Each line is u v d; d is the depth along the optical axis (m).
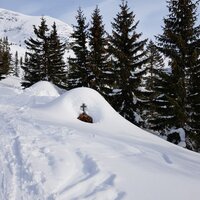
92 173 7.66
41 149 9.50
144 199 6.40
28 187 6.80
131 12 29.78
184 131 22.31
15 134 11.49
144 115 30.42
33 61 43.28
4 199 6.16
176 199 6.55
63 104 17.69
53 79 43.03
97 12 34.16
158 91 23.64
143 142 13.38
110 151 9.80
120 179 7.28
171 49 23.48
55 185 6.98
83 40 35.50
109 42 29.91
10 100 22.66
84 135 11.84
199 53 22.59
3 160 8.54
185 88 22.62
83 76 34.34
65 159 8.50
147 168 8.34
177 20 24.31
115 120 16.98
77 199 6.36
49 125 13.27
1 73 57.53
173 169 8.78
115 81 30.69
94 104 17.77
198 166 10.14
